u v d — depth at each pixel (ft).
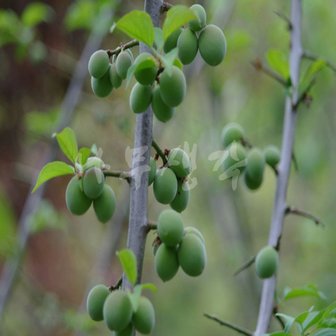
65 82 29.22
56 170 9.12
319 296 11.49
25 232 22.61
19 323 28.66
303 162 34.04
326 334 9.40
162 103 8.96
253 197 40.32
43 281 29.17
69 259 29.81
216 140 26.55
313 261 34.32
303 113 33.17
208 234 39.93
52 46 28.50
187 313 41.83
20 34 24.48
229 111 35.40
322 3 30.48
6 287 22.50
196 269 8.92
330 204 34.83
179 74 8.74
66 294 29.40
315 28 31.12
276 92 33.14
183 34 9.15
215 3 26.61
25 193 29.09
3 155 29.14
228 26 31.78
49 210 22.45
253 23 31.91
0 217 26.81
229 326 11.82
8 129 29.12
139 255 8.79
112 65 9.54
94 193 9.01
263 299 12.99
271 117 33.71
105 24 23.66
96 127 28.50
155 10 9.05
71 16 24.16
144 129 9.00
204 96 32.22
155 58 8.64
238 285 35.19
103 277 25.08
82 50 28.99
